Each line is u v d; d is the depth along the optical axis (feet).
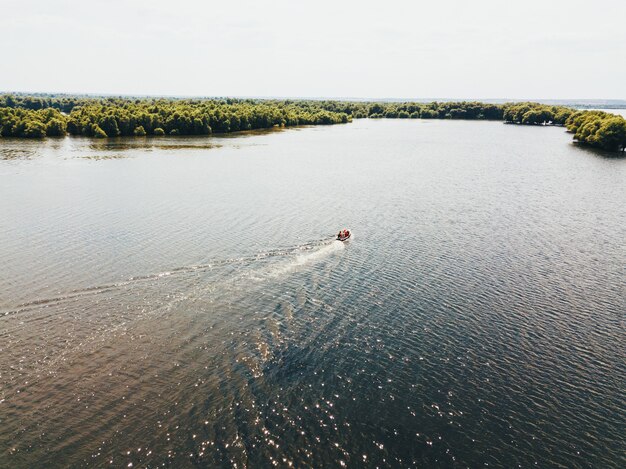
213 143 542.16
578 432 103.55
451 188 330.13
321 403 109.40
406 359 126.52
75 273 166.91
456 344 133.69
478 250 204.03
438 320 145.89
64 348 124.67
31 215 231.71
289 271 176.14
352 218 245.86
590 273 182.09
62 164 376.68
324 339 133.90
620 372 123.34
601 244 215.31
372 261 188.34
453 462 95.25
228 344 129.59
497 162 454.81
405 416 106.73
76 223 221.05
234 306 149.48
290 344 130.93
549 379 120.26
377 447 98.02
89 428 99.40
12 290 153.17
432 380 118.62
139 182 315.37
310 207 265.13
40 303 146.00
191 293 156.25
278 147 525.75
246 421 103.04
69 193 278.05
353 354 127.75
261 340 132.05
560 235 227.61
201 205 260.83
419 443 99.55
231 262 181.78
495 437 101.76
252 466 92.22
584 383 118.93
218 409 106.01
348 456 95.61
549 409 110.01
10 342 126.11
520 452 98.17
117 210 244.63
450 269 182.91
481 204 285.43
